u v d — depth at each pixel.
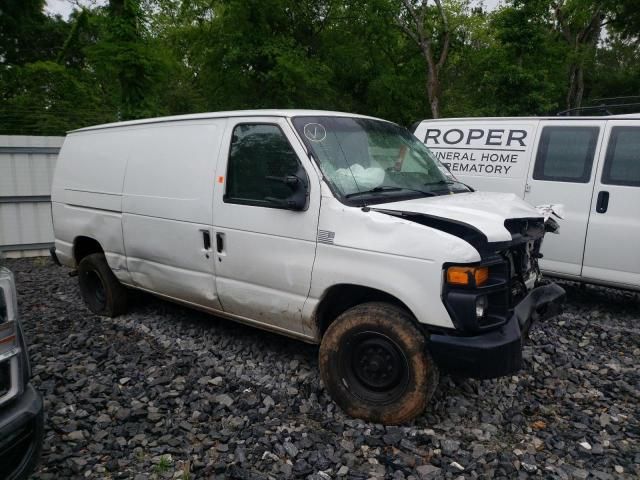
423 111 24.47
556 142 6.29
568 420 3.73
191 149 4.64
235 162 4.29
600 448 3.36
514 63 16.05
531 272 4.04
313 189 3.75
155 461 3.26
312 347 4.89
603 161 5.92
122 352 4.91
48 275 8.34
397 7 21.78
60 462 3.26
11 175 9.61
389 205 3.61
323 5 20.58
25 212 9.82
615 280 5.88
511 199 4.09
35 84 14.31
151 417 3.71
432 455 3.27
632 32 23.41
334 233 3.63
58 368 4.53
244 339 5.11
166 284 4.98
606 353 4.93
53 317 6.03
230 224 4.25
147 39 12.23
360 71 21.69
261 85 18.05
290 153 3.92
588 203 5.99
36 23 22.55
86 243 6.12
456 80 25.42
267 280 4.06
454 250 3.18
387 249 3.39
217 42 18.22
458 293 3.19
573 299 6.57
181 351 4.89
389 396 3.54
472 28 23.92
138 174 5.09
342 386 3.67
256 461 3.22
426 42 22.38
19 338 2.67
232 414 3.78
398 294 3.36
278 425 3.60
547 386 4.20
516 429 3.59
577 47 21.83
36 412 2.64
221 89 18.92
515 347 3.29
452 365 3.25
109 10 11.98
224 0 17.19
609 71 29.12
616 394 4.12
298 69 16.66
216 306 4.58
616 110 8.31
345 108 21.03
